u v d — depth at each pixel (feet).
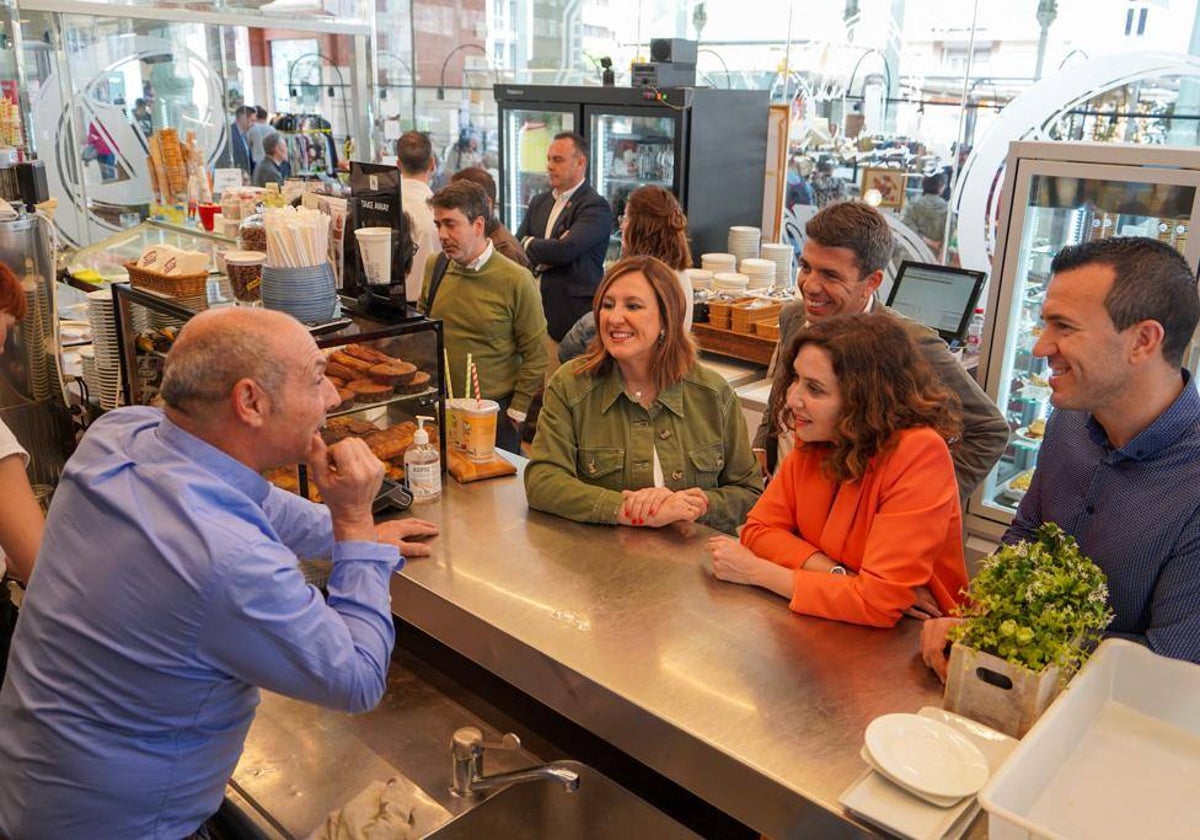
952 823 3.76
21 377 8.85
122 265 11.94
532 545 6.37
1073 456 5.21
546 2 21.86
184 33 17.93
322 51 19.93
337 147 20.48
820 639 5.24
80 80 16.98
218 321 4.26
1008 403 10.48
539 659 5.11
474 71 23.44
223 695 4.33
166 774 4.36
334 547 4.84
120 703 4.17
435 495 7.11
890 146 16.60
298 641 4.13
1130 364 4.60
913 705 4.65
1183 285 4.54
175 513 4.04
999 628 4.21
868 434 5.42
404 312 7.42
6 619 7.18
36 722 4.27
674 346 6.88
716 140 16.17
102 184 17.65
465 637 5.56
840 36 16.90
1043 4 14.52
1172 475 4.75
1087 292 4.57
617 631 5.30
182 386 4.18
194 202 12.80
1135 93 13.93
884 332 5.43
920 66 15.98
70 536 4.25
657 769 4.62
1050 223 9.72
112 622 4.08
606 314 6.73
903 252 16.69
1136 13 13.75
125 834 4.42
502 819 5.29
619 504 6.59
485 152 23.75
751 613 5.50
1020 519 5.64
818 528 5.90
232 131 19.07
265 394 4.19
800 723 4.50
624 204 18.07
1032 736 3.71
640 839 5.16
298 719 6.05
